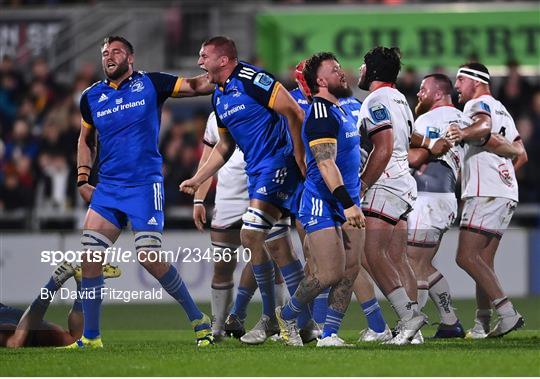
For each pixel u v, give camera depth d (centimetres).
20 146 5672
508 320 3091
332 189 2527
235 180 3139
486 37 5806
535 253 4506
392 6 5856
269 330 2864
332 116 2567
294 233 3859
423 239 3084
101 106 2745
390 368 2250
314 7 5922
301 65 2903
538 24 5791
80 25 6381
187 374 2198
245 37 6119
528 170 5438
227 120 2767
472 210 3127
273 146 2761
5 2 6538
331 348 2661
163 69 6175
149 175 2759
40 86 5909
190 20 6169
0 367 2356
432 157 3086
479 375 2155
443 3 5906
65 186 5475
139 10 6259
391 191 2811
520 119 5519
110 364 2372
